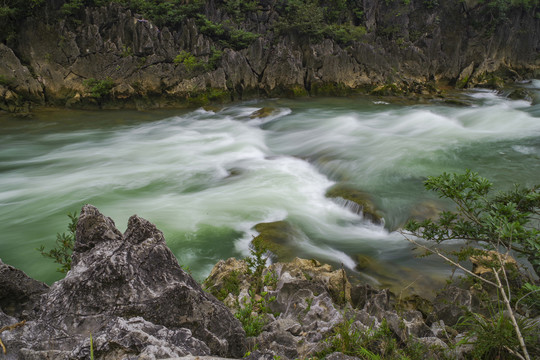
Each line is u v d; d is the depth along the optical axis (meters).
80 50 25.67
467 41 34.69
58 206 12.97
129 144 19.55
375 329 4.66
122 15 26.34
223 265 7.50
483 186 5.43
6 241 10.94
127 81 26.25
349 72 30.53
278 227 11.30
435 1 34.78
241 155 17.89
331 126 21.47
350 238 11.12
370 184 14.24
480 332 4.08
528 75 35.75
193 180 15.18
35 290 3.95
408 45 33.53
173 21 27.61
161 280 3.47
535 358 3.73
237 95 28.30
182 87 26.88
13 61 24.27
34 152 18.47
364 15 34.25
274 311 5.81
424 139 19.14
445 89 32.53
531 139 18.81
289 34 29.98
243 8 30.23
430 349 4.41
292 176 15.38
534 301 5.04
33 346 2.95
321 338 4.59
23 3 24.95
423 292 8.40
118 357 2.81
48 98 25.47
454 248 10.07
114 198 13.56
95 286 3.25
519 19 35.78
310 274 7.48
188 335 3.04
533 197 5.52
